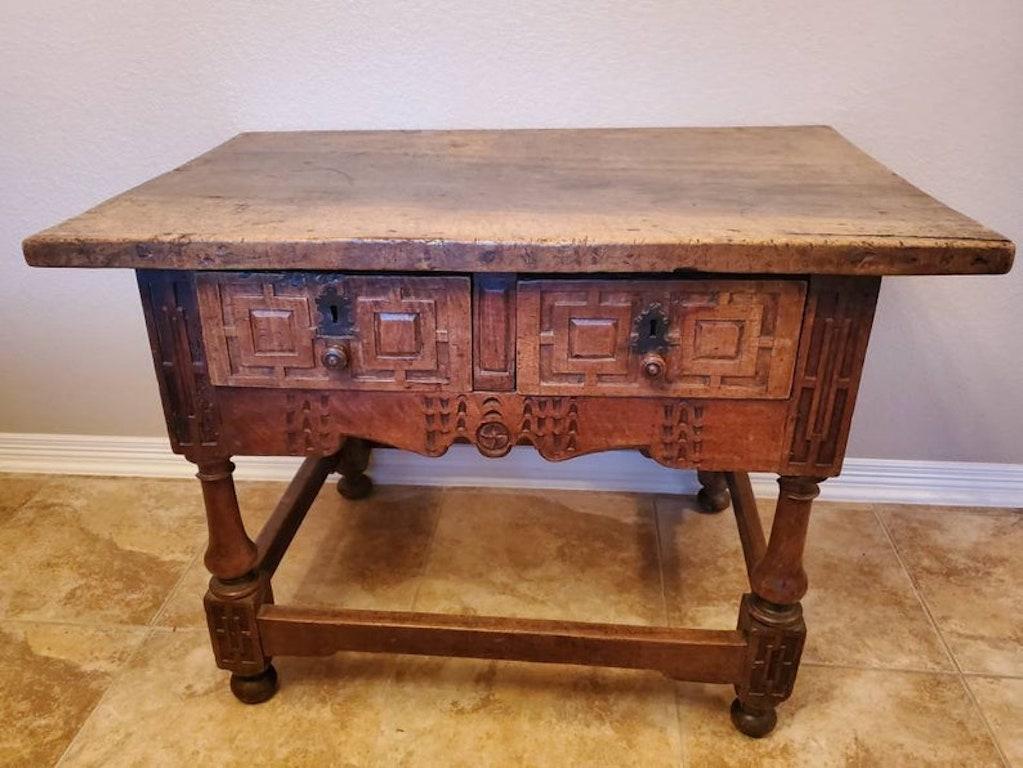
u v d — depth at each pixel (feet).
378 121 4.25
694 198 2.93
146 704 3.71
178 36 4.09
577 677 3.85
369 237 2.56
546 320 2.76
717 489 4.86
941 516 4.92
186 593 4.35
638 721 3.62
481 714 3.66
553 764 3.43
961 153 4.11
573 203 2.88
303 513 4.08
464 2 3.95
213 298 2.79
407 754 3.47
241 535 3.35
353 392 2.95
